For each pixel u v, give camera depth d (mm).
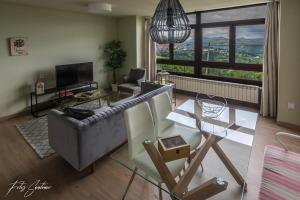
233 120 2727
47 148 3062
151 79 6285
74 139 2268
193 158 1921
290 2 3385
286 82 3641
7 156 2869
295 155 2123
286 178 1809
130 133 1966
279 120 3826
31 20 4512
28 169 2588
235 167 1950
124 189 2242
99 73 6246
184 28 1790
